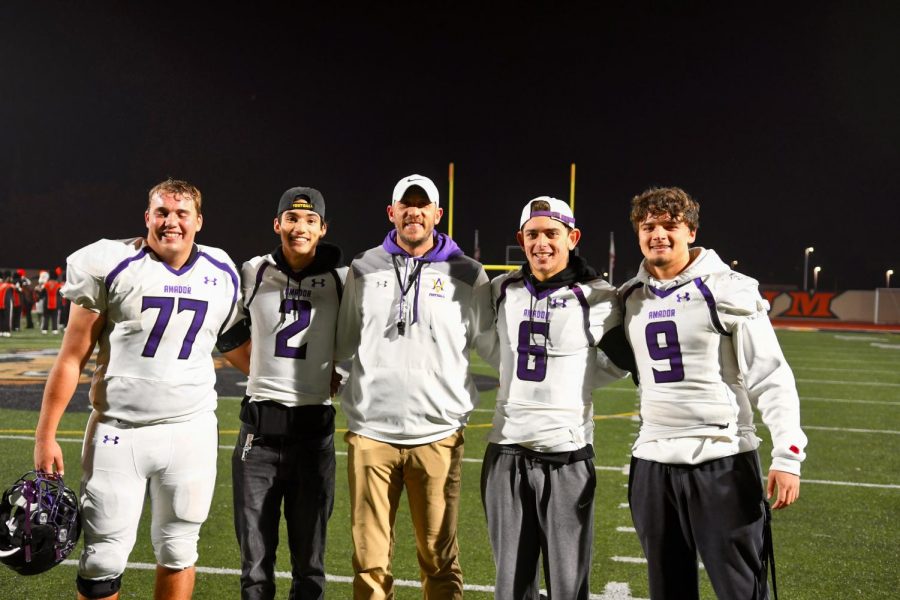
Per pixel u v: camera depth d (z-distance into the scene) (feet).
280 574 11.09
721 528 7.68
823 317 87.30
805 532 12.98
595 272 8.95
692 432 7.85
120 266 7.95
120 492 7.95
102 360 8.19
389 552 8.86
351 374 9.17
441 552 8.91
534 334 8.58
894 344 53.47
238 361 9.79
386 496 8.86
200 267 8.37
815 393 28.99
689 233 8.18
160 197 8.03
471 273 9.27
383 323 8.93
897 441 20.47
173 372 8.13
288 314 9.21
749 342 7.77
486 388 28.35
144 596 10.10
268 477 9.09
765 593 7.79
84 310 8.01
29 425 20.15
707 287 7.88
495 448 8.65
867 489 15.74
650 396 8.18
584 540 8.36
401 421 8.76
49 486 7.86
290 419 9.09
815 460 18.30
